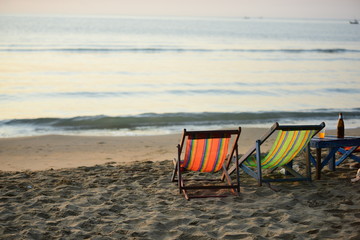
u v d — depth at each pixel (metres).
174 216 4.76
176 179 6.36
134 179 6.46
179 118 14.54
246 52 45.06
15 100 18.02
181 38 67.69
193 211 4.91
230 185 5.59
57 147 10.34
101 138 11.56
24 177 6.63
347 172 6.60
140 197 5.50
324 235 4.10
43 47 43.59
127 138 11.59
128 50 43.47
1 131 12.69
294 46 56.19
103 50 42.59
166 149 10.24
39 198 5.37
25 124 13.61
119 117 14.38
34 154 9.55
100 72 27.67
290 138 5.47
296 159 7.77
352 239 3.96
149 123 13.95
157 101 18.31
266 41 66.19
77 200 5.35
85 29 93.81
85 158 9.20
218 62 35.16
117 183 6.22
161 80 24.62
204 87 22.34
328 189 5.66
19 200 5.36
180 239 4.09
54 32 76.44
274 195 5.52
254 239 4.02
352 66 33.69
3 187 5.96
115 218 4.70
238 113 15.16
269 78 26.09
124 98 18.98
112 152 9.84
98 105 17.23
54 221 4.59
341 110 16.20
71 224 4.52
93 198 5.42
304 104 17.80
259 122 14.30
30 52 38.88
